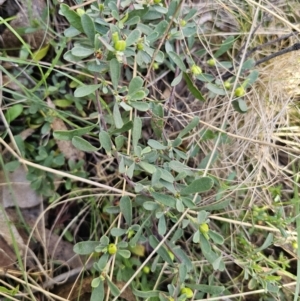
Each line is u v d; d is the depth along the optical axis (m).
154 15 0.30
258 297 0.37
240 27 0.39
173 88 0.33
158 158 0.32
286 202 0.36
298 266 0.31
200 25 0.38
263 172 0.38
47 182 0.35
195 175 0.32
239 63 0.37
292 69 0.37
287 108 0.38
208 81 0.33
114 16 0.28
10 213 0.34
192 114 0.35
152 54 0.29
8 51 0.35
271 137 0.37
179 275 0.29
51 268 0.34
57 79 0.36
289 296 0.37
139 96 0.27
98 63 0.27
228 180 0.34
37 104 0.34
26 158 0.35
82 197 0.34
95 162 0.37
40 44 0.35
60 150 0.36
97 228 0.36
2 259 0.33
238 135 0.35
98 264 0.28
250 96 0.37
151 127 0.36
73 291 0.34
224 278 0.38
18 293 0.32
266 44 0.36
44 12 0.33
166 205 0.29
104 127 0.28
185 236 0.37
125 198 0.28
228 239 0.37
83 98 0.36
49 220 0.36
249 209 0.35
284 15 0.39
